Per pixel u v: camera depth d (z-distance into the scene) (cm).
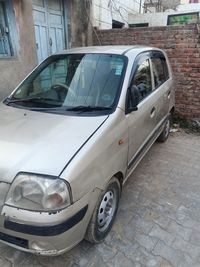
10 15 473
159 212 295
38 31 550
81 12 650
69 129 224
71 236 194
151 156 434
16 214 181
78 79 293
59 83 301
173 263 230
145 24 910
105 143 223
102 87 277
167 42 572
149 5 1221
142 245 249
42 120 242
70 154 196
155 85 375
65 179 182
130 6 940
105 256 236
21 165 188
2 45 477
